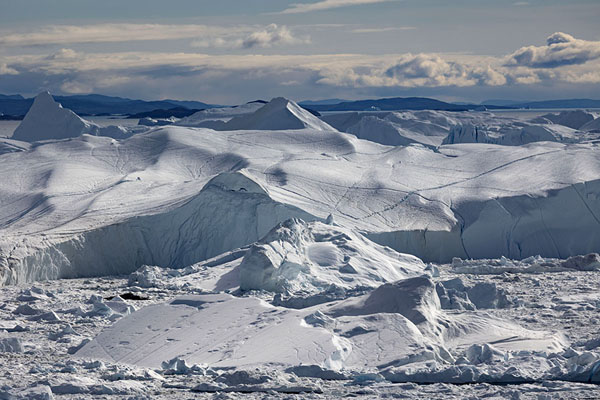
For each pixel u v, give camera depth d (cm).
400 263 12188
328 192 17825
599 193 16862
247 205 16000
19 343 6094
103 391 4056
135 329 5775
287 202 16225
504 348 5503
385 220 16725
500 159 19900
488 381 4312
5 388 3878
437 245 16275
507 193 17425
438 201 17388
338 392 3984
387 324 5319
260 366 4706
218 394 3903
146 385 4284
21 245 13800
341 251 11631
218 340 5391
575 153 19212
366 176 19188
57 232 15125
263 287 10262
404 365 4716
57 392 4056
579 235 16600
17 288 11912
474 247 16488
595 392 3850
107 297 10131
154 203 17062
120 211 16700
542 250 16462
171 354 5319
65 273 14200
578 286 10725
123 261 15300
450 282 8831
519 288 10588
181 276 12225
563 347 5716
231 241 15688
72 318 8300
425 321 5847
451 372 4362
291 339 5066
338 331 5316
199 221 15888
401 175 19150
